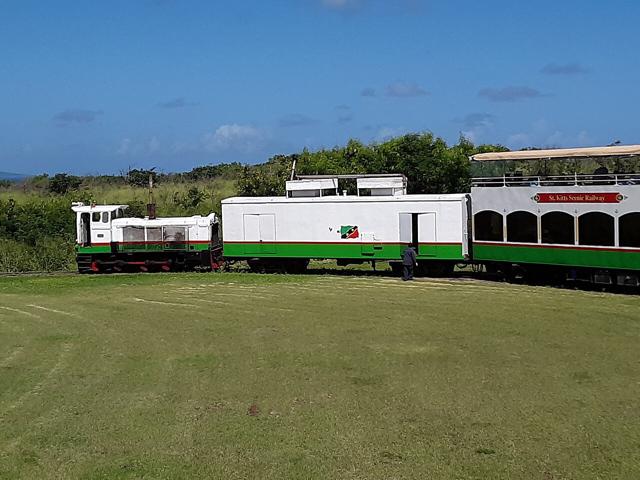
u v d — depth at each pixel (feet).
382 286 88.94
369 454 33.27
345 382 45.27
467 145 163.32
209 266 112.16
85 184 210.79
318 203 102.89
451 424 36.99
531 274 89.45
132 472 31.78
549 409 39.04
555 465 31.58
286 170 159.53
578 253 82.53
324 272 105.29
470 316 66.95
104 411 40.52
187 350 55.52
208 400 42.14
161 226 112.27
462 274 99.91
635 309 69.26
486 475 30.68
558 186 84.23
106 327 66.03
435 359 50.75
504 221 90.02
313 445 34.53
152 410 40.47
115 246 112.88
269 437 35.76
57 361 53.06
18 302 83.51
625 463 31.63
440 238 96.43
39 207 154.61
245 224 106.42
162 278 103.09
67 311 75.82
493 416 38.06
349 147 166.09
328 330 61.87
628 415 37.81
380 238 99.96
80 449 34.76
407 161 154.92
